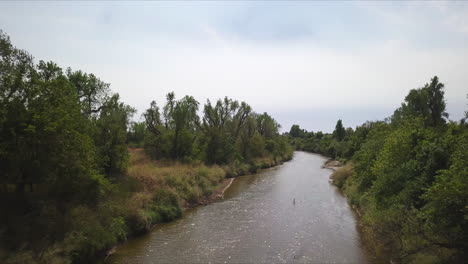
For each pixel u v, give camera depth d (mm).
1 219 13734
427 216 13180
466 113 21312
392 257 16016
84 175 17625
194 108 48750
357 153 37219
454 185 11344
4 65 14734
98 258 16219
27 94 15117
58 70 23219
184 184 30391
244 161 59594
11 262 11930
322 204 29984
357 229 21938
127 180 26172
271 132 85875
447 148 16984
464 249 12242
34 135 14422
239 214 26312
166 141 43750
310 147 124500
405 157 20250
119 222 18578
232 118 65000
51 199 16547
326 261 16391
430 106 35125
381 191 19469
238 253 17625
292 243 19203
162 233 21125
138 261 16391
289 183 43062
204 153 48500
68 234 14828
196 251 17891
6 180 15070
